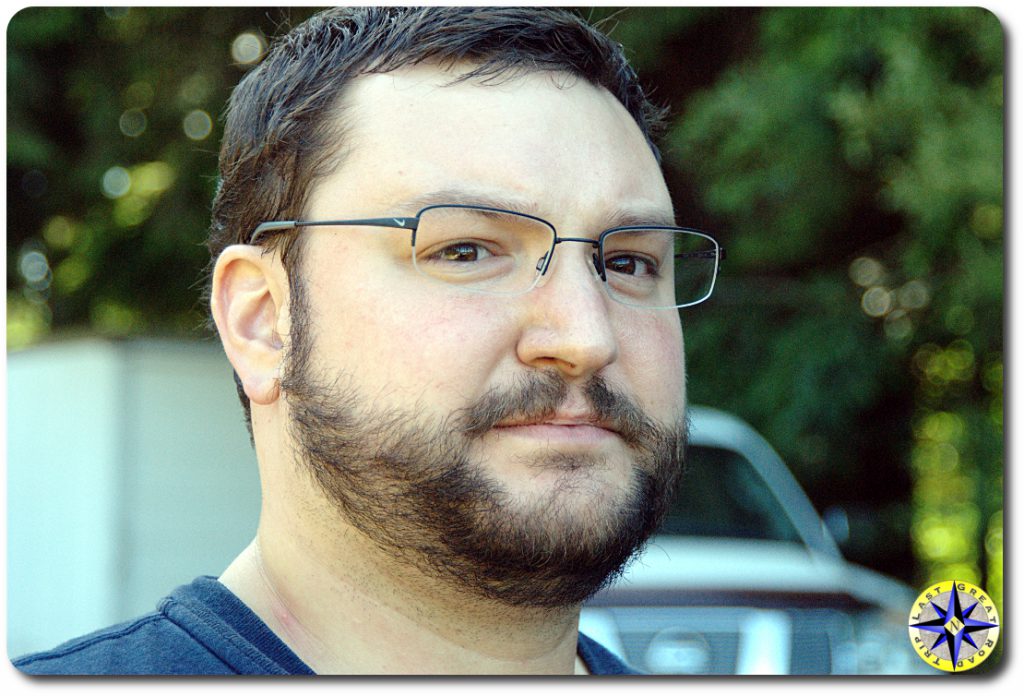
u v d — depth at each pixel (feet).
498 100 4.58
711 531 14.30
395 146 4.51
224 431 19.43
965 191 16.88
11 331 24.17
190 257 22.12
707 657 12.25
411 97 4.59
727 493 14.87
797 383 20.18
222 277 4.89
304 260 4.63
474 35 4.66
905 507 22.48
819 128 17.95
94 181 21.29
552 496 4.25
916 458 22.09
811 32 18.07
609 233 4.57
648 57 19.31
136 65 20.71
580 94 4.77
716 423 16.14
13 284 23.32
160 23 20.48
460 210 4.38
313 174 4.66
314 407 4.51
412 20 4.72
